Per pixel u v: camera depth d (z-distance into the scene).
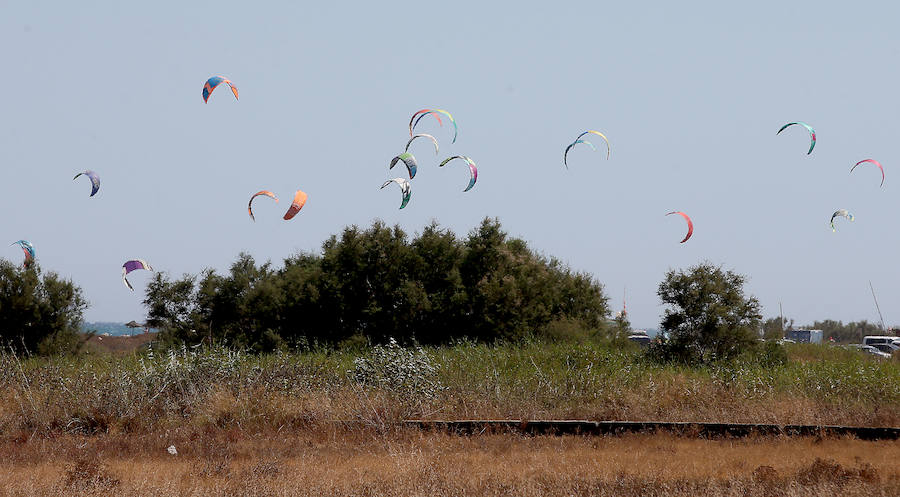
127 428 61.34
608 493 37.81
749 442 54.75
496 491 37.59
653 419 64.56
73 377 70.31
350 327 125.88
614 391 71.12
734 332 97.81
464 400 67.00
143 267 80.56
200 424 61.72
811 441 54.78
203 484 40.06
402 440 55.47
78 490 38.84
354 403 63.12
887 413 65.06
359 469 44.66
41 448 52.94
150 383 67.12
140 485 39.69
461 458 47.38
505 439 55.41
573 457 48.31
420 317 124.62
